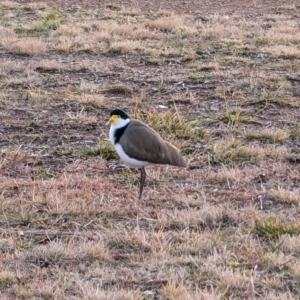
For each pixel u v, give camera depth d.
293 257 9.34
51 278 8.88
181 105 16.34
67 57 20.52
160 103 16.47
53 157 13.27
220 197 11.45
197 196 11.50
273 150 13.42
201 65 19.52
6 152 13.27
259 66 19.69
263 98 16.52
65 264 9.26
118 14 26.53
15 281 8.77
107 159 13.21
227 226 10.41
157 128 14.44
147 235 9.91
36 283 8.68
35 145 13.88
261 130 14.62
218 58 20.53
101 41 22.19
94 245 9.55
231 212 10.67
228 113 15.34
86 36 22.53
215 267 9.00
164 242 9.68
